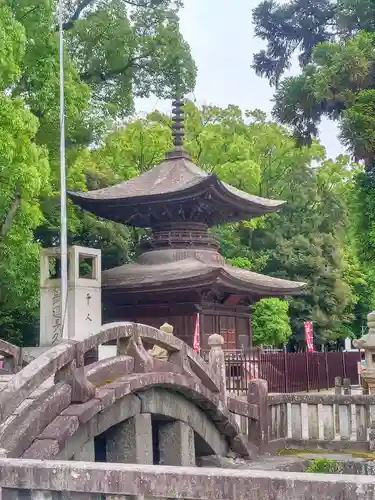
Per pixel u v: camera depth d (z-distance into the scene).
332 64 22.22
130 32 32.41
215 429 12.79
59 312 24.05
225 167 39.91
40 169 22.48
